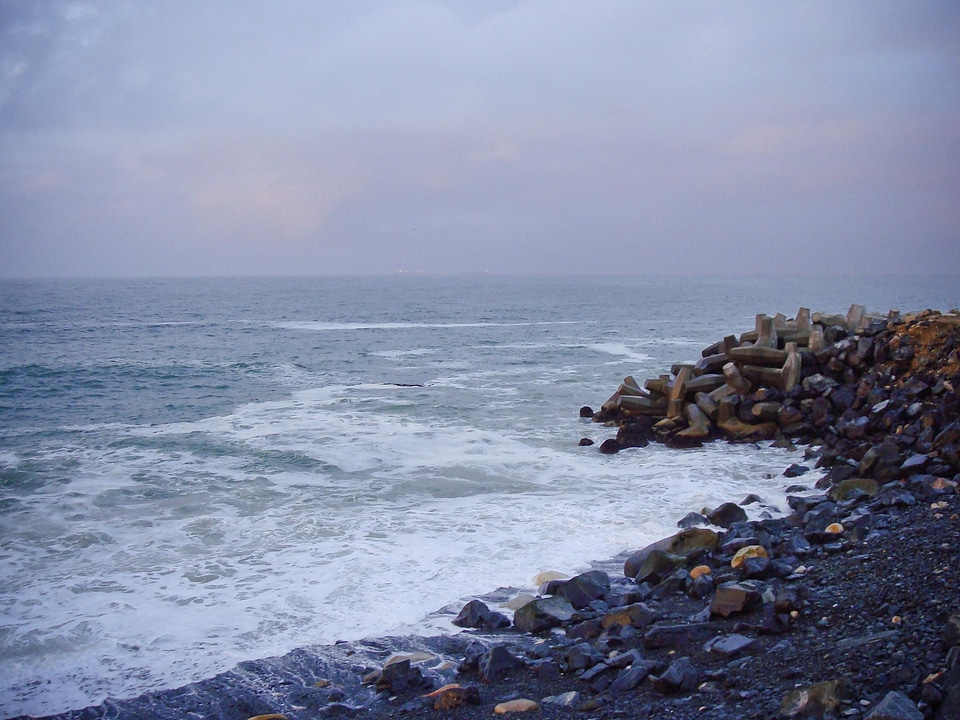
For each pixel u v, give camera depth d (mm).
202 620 8773
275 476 15656
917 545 8578
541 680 6926
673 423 18297
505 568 10188
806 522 10836
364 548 11102
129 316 83125
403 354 42906
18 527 12430
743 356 19375
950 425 13586
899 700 4867
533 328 63469
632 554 10602
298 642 8180
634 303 108875
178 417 23234
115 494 14406
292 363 38594
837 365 18406
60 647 8125
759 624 7211
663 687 6195
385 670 7191
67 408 25312
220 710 6871
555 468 15867
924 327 17984
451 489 14492
